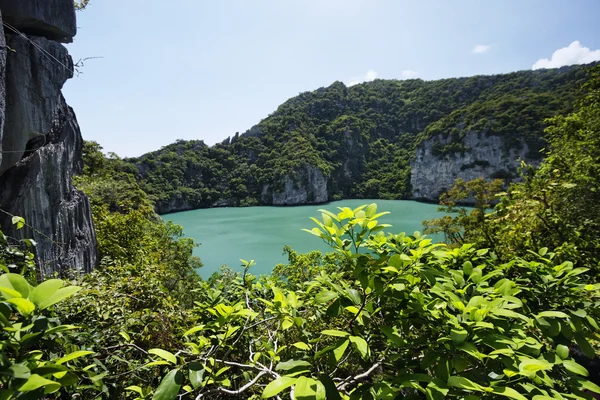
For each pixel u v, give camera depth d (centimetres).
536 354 126
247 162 11688
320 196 10075
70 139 956
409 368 131
